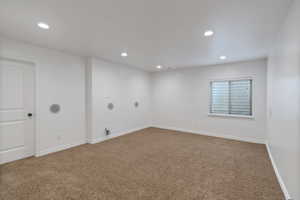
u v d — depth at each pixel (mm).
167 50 3223
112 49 3174
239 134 4219
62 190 1922
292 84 1620
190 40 2646
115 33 2381
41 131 3041
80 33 2389
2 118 2613
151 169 2500
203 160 2865
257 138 3969
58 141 3320
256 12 1762
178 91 5332
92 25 2123
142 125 5609
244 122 4145
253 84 3996
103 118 4109
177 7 1683
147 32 2344
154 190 1938
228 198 1787
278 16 1847
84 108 3854
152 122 6027
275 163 2459
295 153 1499
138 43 2814
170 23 2059
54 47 3059
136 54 3514
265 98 3852
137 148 3518
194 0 1552
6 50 2566
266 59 3811
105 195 1831
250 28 2174
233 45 2885
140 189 1956
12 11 1759
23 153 2871
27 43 2812
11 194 1834
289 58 1731
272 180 2176
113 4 1632
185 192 1899
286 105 1844
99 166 2598
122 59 4000
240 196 1823
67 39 2631
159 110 5828
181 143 3902
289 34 1728
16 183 2064
